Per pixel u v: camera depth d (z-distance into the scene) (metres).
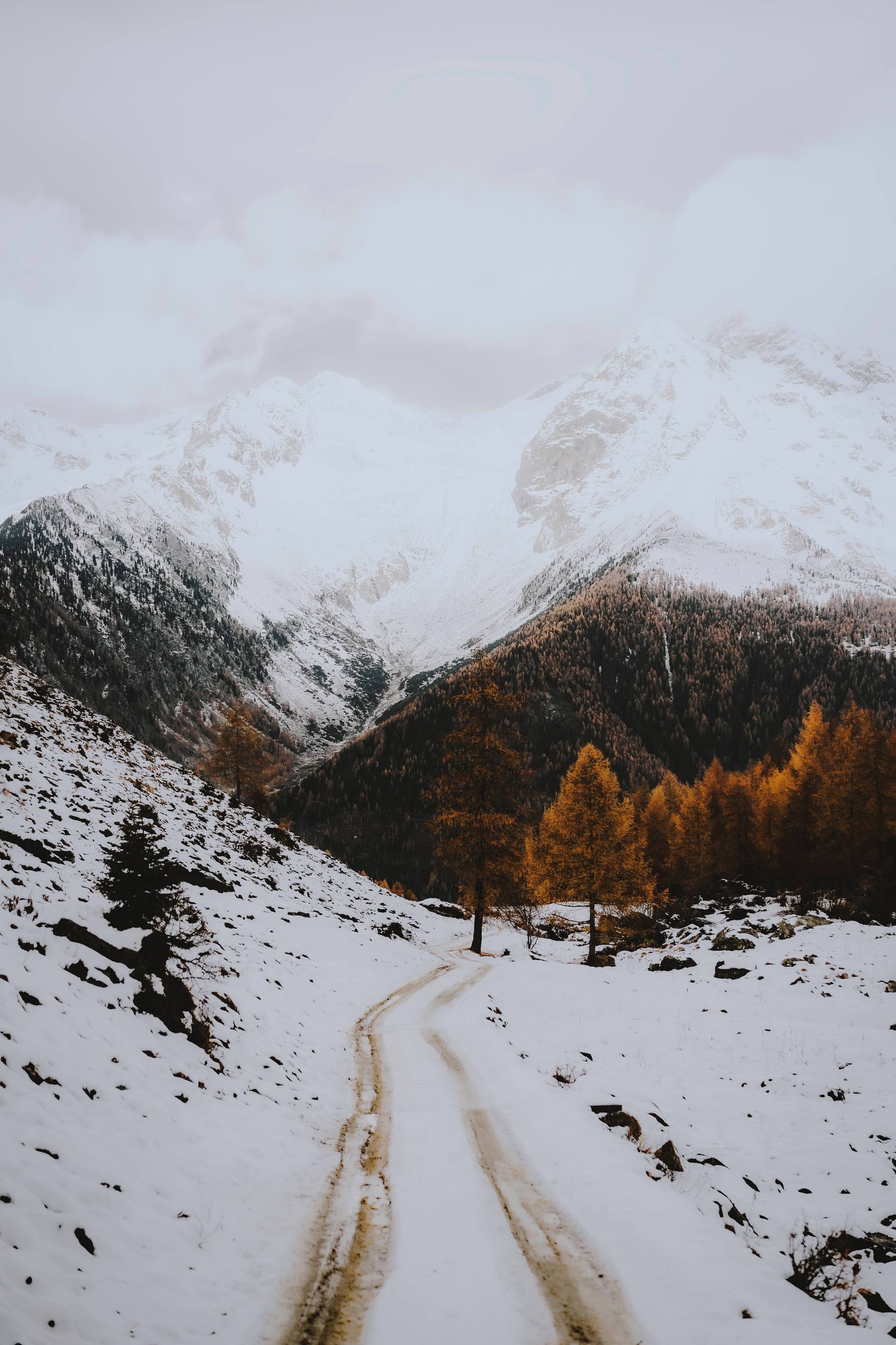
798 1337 5.56
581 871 35.81
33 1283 4.85
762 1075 15.91
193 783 42.25
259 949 18.77
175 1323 5.29
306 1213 7.72
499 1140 9.96
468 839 34.41
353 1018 17.56
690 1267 6.51
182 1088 8.84
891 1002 19.89
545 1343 5.58
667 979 26.95
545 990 24.52
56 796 21.25
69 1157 6.33
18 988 8.22
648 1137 11.70
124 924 12.28
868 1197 10.45
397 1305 6.09
